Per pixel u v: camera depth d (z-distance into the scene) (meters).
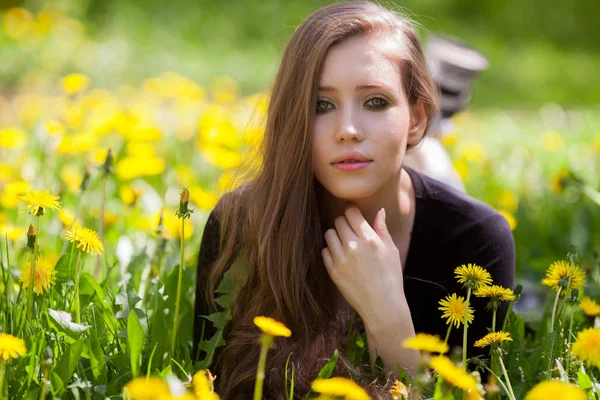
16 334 2.09
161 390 1.54
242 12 15.91
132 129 4.14
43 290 2.19
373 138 2.15
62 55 10.87
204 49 14.08
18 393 1.92
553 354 2.12
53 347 2.10
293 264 2.23
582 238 3.71
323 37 2.17
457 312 2.03
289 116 2.24
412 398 1.92
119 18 14.74
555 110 11.37
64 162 4.22
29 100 6.55
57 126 3.85
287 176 2.23
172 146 5.13
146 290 2.46
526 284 3.18
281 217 2.25
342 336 2.30
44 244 3.13
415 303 2.42
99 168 2.76
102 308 2.26
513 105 13.11
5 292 2.18
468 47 4.33
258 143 2.51
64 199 3.32
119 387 2.05
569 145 7.44
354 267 2.20
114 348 2.16
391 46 2.21
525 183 4.86
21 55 10.48
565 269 2.17
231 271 2.30
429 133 2.70
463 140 6.69
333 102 2.18
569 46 19.23
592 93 14.82
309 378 2.13
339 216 2.29
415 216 2.43
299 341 2.21
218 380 2.32
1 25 11.94
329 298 2.36
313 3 16.48
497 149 6.61
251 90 11.62
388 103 2.18
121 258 2.87
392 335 2.16
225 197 2.47
